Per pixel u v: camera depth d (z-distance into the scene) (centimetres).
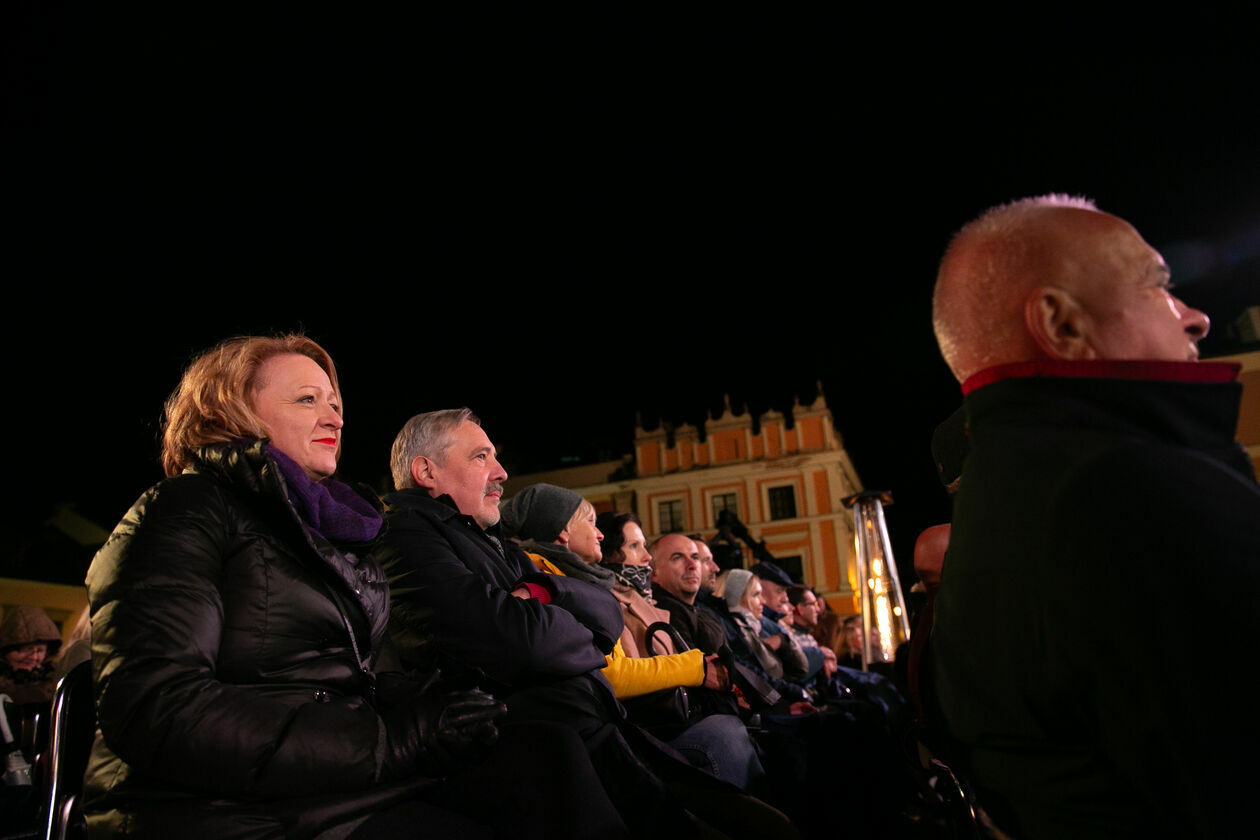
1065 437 103
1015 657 102
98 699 133
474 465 259
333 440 193
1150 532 88
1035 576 99
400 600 210
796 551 3155
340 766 138
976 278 121
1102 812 96
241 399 180
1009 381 113
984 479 111
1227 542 86
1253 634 82
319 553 158
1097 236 115
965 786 185
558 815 165
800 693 423
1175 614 85
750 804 215
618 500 3391
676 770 218
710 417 3409
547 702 205
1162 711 85
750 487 3259
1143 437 103
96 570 144
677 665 277
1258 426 2152
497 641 198
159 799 135
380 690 172
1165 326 112
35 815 251
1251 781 81
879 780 339
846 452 3444
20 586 1376
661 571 397
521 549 279
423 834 148
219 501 154
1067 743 100
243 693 139
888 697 493
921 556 198
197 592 141
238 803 135
